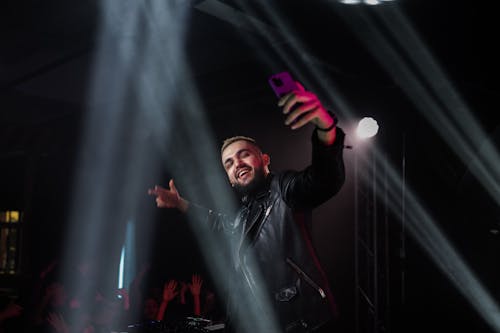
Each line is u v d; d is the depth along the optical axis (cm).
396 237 639
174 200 195
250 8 407
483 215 620
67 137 849
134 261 831
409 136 621
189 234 765
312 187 130
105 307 493
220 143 730
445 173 615
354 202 659
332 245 679
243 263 139
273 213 139
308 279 130
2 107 784
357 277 619
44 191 998
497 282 620
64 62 602
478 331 622
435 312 632
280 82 121
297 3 396
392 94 579
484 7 391
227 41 539
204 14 466
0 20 472
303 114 116
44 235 980
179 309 701
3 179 1129
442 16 408
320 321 127
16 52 586
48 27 494
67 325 449
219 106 700
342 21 423
